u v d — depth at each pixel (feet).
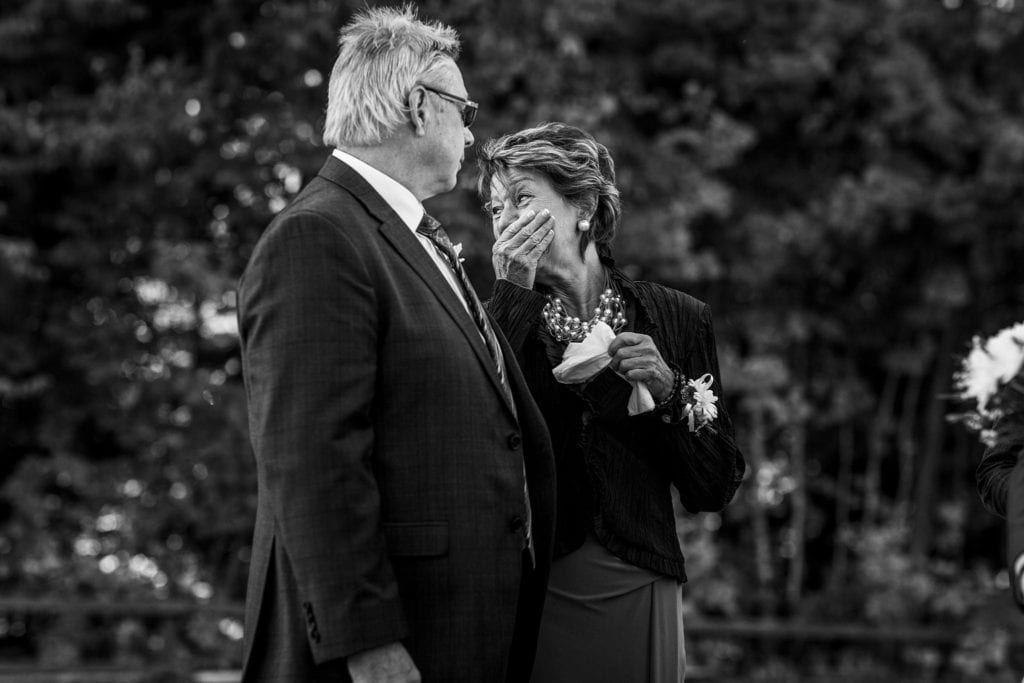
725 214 38.55
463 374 8.89
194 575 37.47
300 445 8.07
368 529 8.16
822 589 43.78
